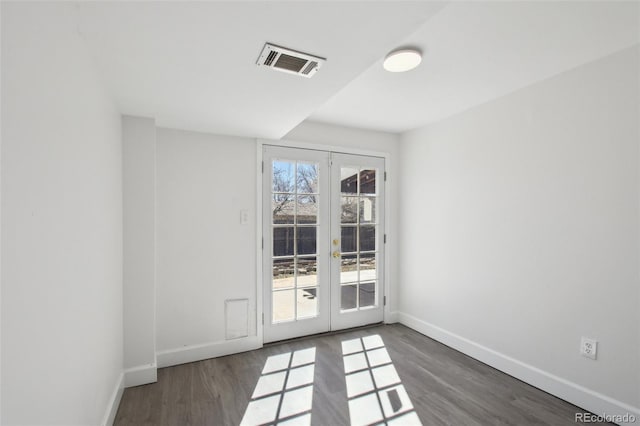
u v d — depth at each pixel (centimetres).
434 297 320
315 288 326
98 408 151
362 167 350
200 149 270
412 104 272
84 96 127
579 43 174
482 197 270
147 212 228
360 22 116
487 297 264
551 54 187
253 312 291
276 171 307
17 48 75
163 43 130
